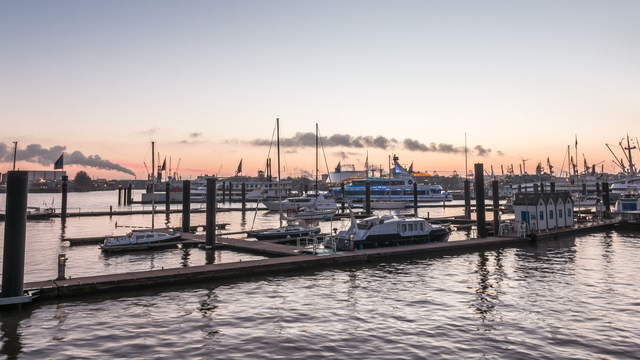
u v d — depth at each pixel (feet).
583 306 67.31
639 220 190.80
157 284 82.64
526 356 47.80
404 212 344.49
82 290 75.51
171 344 52.49
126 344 52.60
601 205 219.61
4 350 50.83
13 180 66.49
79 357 48.60
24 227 68.08
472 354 48.49
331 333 56.13
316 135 303.48
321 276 93.86
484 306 68.08
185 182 173.99
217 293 78.69
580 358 47.19
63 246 144.97
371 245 122.83
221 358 47.93
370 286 83.82
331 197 350.02
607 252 123.75
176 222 248.32
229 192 481.46
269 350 50.24
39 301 71.77
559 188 487.61
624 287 79.87
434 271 98.58
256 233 159.43
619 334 54.70
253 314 65.36
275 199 351.67
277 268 97.45
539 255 119.85
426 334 55.31
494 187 158.81
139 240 136.67
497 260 112.68
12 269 67.10
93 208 409.08
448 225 210.79
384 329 57.52
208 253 130.21
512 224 149.69
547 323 59.21
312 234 156.87
